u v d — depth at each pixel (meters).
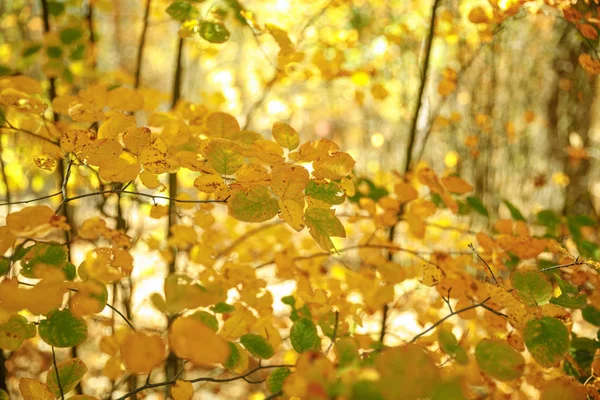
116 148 1.26
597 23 1.53
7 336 1.23
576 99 2.93
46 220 1.21
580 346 1.42
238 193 1.22
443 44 2.74
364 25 2.56
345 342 1.11
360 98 2.36
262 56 2.66
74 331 1.21
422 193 2.06
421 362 1.03
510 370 1.15
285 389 1.04
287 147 1.28
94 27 2.10
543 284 1.20
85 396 1.27
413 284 2.24
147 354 1.12
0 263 1.24
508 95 3.07
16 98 1.33
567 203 3.01
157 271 2.43
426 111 2.92
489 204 2.97
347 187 1.28
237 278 1.47
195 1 1.50
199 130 1.46
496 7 1.54
